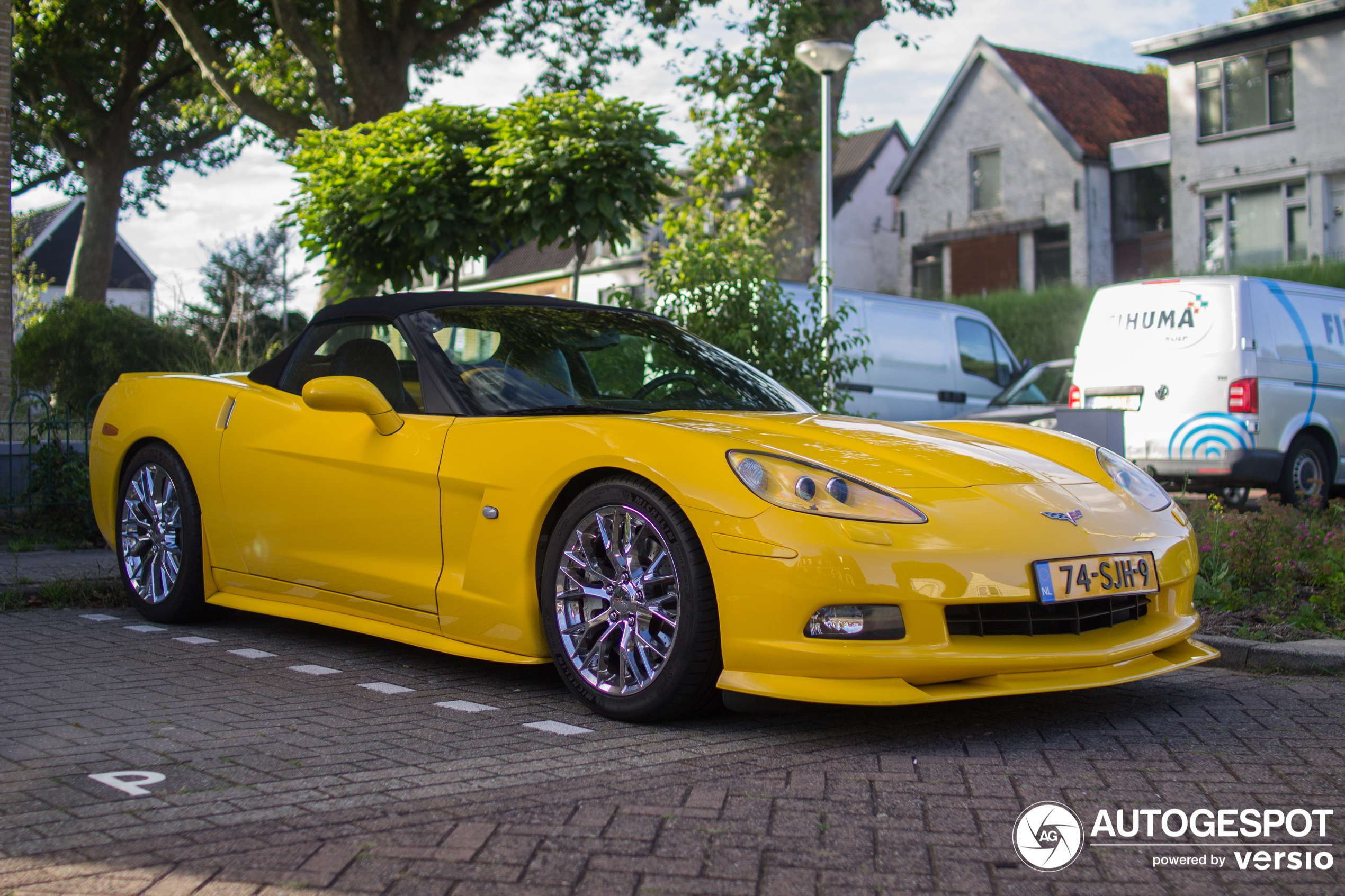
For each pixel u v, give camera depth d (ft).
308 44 46.85
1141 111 101.60
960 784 8.30
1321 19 81.15
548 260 123.13
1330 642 12.96
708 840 7.09
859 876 6.56
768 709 9.41
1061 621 9.71
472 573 11.16
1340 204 81.66
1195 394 29.35
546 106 26.78
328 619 12.77
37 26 66.44
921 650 9.02
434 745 9.26
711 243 24.71
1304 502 21.52
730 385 13.34
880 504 9.39
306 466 12.82
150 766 8.58
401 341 12.86
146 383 15.56
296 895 6.24
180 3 49.21
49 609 16.14
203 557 14.34
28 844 6.97
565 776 8.41
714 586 9.46
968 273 103.35
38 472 22.22
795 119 51.47
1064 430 20.58
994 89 100.58
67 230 155.22
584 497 10.39
